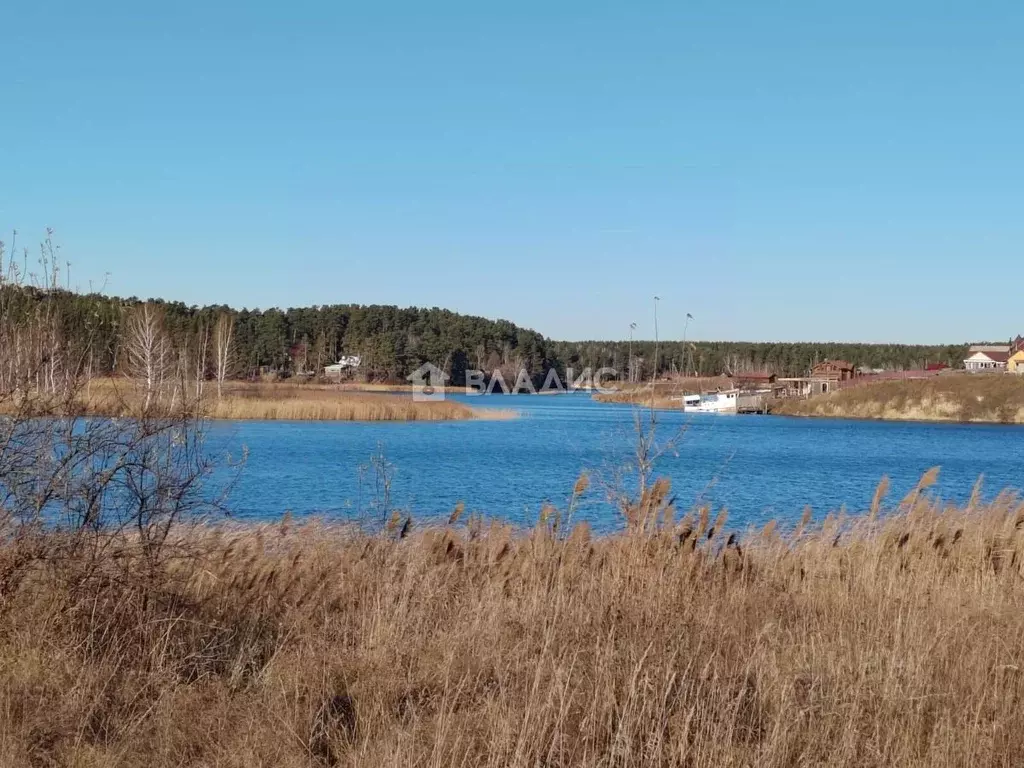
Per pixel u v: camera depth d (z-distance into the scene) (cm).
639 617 900
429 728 689
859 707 736
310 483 3006
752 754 667
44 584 812
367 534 1209
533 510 2592
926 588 1139
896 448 6359
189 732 688
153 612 841
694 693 736
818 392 13238
